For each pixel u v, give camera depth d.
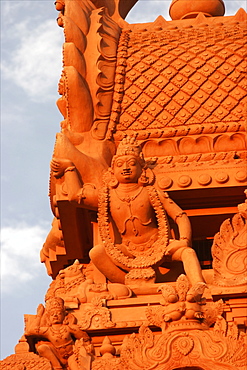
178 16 28.72
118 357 21.78
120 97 25.95
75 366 21.70
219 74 26.06
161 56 26.44
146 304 22.81
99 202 24.12
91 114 25.69
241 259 22.28
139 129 25.72
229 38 26.73
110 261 23.98
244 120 25.42
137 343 21.11
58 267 27.41
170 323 21.27
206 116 25.62
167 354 20.88
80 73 25.91
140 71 26.20
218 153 25.25
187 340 20.91
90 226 25.83
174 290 21.42
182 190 24.67
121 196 23.94
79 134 25.59
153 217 23.98
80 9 26.73
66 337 22.50
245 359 20.70
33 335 22.72
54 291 24.61
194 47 26.59
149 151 25.50
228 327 20.97
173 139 25.48
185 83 26.02
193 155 25.27
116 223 24.08
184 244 23.58
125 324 22.41
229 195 24.88
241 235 22.58
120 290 23.03
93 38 26.44
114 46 26.59
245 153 25.25
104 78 26.00
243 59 26.25
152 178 24.12
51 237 27.09
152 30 27.41
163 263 24.12
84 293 23.22
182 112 25.73
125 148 24.08
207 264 25.47
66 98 25.66
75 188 24.59
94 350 22.30
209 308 21.28
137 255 23.92
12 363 22.47
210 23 27.94
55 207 25.41
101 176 24.80
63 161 24.72
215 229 25.33
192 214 25.09
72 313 22.95
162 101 25.88
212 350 20.80
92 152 25.31
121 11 28.48
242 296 21.64
